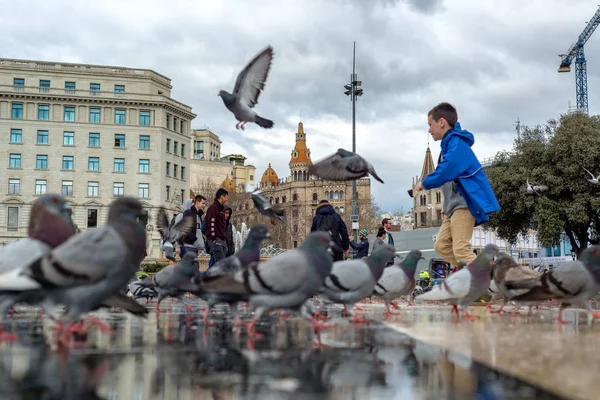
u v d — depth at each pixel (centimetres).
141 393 236
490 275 745
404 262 780
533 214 2866
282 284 469
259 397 232
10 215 6888
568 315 712
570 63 8162
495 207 838
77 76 7194
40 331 471
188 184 7919
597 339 415
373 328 510
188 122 7981
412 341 405
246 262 673
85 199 7056
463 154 837
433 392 241
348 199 13125
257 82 785
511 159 3108
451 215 877
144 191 7238
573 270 601
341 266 616
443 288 697
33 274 388
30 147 6969
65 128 7088
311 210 13575
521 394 235
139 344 388
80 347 371
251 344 389
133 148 7238
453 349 362
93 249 393
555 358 323
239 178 16025
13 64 7006
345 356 335
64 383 252
